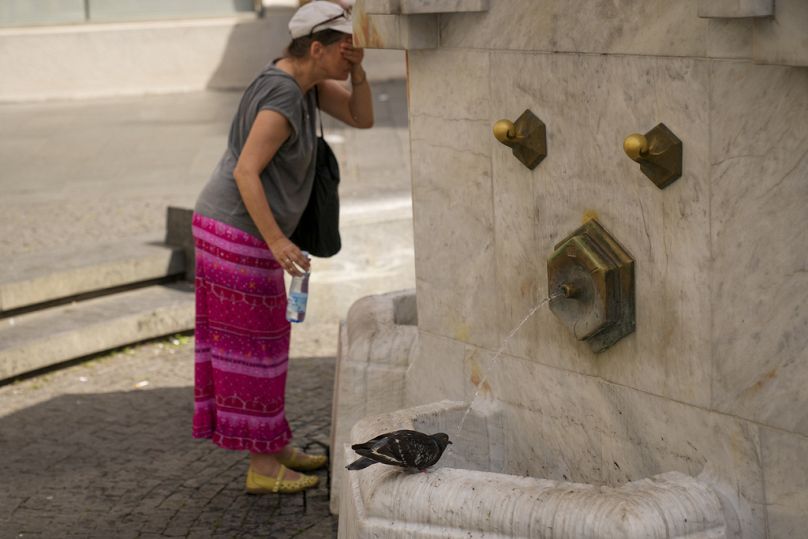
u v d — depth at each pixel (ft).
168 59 64.44
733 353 11.11
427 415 14.10
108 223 33.94
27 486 18.93
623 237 12.17
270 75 16.53
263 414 17.49
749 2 9.50
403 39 14.05
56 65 63.16
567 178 12.73
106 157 45.44
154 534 16.94
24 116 57.41
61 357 24.81
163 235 30.76
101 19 64.13
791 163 10.21
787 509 10.87
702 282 11.28
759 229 10.62
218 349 17.31
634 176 11.85
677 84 11.13
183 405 22.63
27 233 32.96
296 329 27.40
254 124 16.26
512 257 13.74
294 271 16.46
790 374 10.61
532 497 11.05
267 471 17.99
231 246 16.87
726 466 11.38
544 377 13.61
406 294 18.47
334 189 17.51
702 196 11.11
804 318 10.37
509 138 12.97
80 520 17.53
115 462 19.85
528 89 13.02
